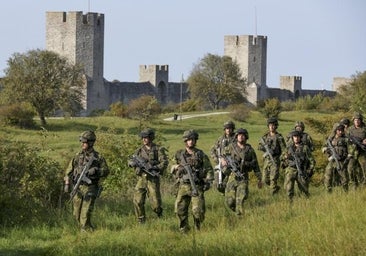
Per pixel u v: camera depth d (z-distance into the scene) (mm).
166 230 43938
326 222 40188
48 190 54000
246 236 38531
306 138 56812
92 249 38594
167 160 48594
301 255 34344
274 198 59156
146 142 48688
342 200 46156
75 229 46344
